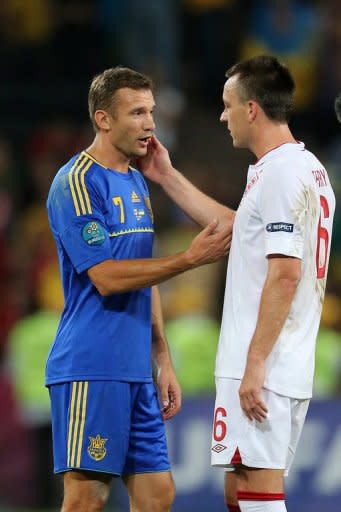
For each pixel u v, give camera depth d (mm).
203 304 35000
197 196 21172
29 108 46281
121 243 19656
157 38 46531
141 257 19953
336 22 47000
